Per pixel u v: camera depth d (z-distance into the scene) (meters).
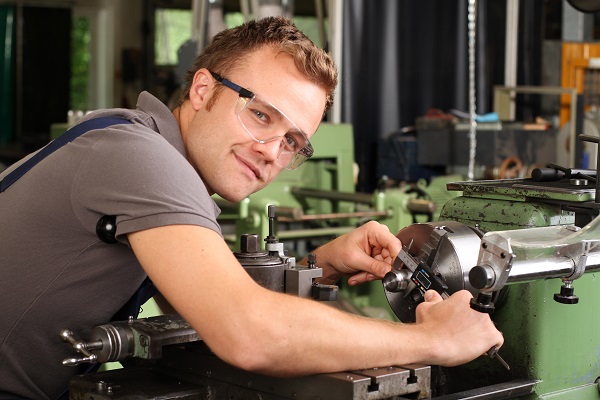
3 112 7.02
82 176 1.42
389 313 3.65
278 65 1.52
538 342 1.63
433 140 4.80
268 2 4.16
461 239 1.61
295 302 1.31
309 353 1.29
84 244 1.46
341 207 4.15
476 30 5.67
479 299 1.42
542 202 1.68
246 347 1.27
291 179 4.07
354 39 5.24
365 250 1.87
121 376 1.50
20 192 1.51
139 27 6.68
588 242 1.46
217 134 1.54
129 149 1.40
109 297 1.53
